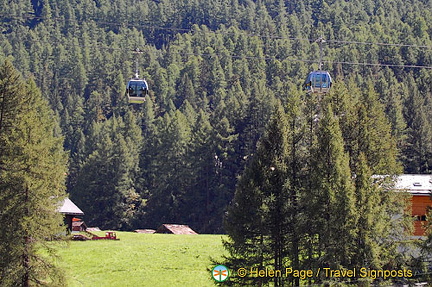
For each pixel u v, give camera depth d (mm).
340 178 39594
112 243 64250
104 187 125438
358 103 46875
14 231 40469
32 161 42531
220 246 61062
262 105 125812
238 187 43219
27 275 40406
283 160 43125
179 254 57375
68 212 67250
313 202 39938
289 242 41500
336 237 38781
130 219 122500
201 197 118625
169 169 126688
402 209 43438
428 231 42094
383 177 44094
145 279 48938
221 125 122062
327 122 41781
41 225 41031
